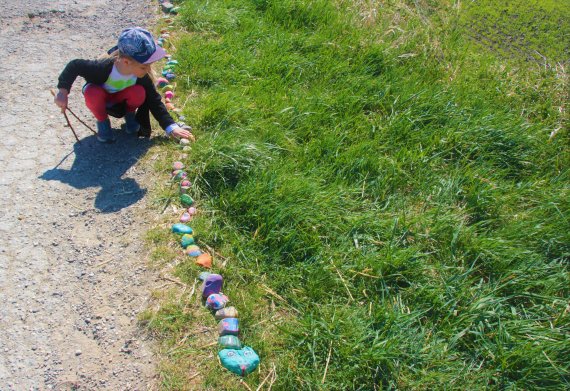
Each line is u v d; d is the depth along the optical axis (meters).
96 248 1.90
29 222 1.96
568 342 1.66
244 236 1.98
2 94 2.59
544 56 3.51
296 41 3.11
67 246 1.90
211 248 1.93
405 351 1.63
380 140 2.47
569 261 2.05
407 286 1.88
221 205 2.07
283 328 1.64
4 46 2.96
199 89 2.73
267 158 2.24
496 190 2.25
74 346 1.60
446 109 2.68
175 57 2.92
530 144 2.57
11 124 2.41
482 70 3.16
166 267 1.84
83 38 3.11
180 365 1.56
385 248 1.93
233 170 2.17
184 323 1.67
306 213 2.00
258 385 1.53
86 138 2.38
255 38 3.11
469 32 3.76
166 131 2.30
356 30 3.29
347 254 1.92
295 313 1.76
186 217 2.01
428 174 2.33
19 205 2.03
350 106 2.64
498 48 3.57
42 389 1.49
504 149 2.55
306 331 1.66
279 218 1.97
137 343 1.62
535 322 1.78
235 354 1.57
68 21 3.26
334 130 2.46
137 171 2.22
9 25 3.15
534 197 2.31
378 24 3.49
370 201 2.21
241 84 2.75
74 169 2.21
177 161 2.26
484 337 1.72
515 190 2.30
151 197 2.10
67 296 1.74
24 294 1.73
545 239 2.09
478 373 1.62
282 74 2.89
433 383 1.57
